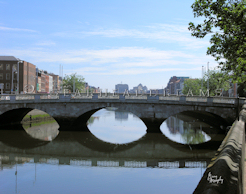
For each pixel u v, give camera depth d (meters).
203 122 58.59
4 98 42.69
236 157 3.96
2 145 32.28
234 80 20.47
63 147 31.55
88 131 43.12
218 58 18.08
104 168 21.95
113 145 32.75
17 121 52.00
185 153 27.97
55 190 15.73
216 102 36.91
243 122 10.78
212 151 28.62
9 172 20.30
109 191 15.49
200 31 17.03
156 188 16.05
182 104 38.28
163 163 23.81
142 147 31.30
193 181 17.56
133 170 21.12
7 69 88.00
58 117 42.09
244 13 15.19
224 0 15.67
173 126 50.19
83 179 18.31
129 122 60.47
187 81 95.12
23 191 15.62
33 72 101.50
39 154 28.05
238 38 16.06
